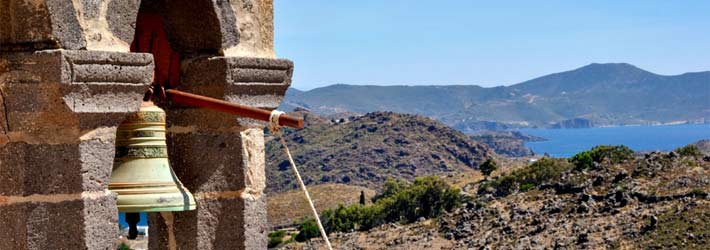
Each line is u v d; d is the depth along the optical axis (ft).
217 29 34.78
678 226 381.40
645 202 417.49
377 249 470.80
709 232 370.32
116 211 31.24
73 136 30.40
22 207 30.25
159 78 35.37
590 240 386.73
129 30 31.63
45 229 30.32
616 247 377.09
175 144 35.65
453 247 432.25
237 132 35.47
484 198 508.12
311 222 553.64
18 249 30.32
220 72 34.65
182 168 35.55
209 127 35.40
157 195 33.63
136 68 31.27
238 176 35.55
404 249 451.94
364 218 552.00
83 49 30.14
